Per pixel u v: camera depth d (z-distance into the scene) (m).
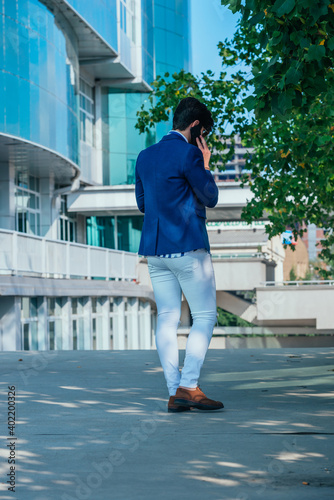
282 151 11.41
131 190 32.09
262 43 5.34
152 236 4.81
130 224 35.72
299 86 5.24
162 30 36.94
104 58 32.66
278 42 5.13
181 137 4.89
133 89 35.72
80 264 23.23
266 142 14.56
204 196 4.75
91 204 32.19
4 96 22.31
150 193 4.81
